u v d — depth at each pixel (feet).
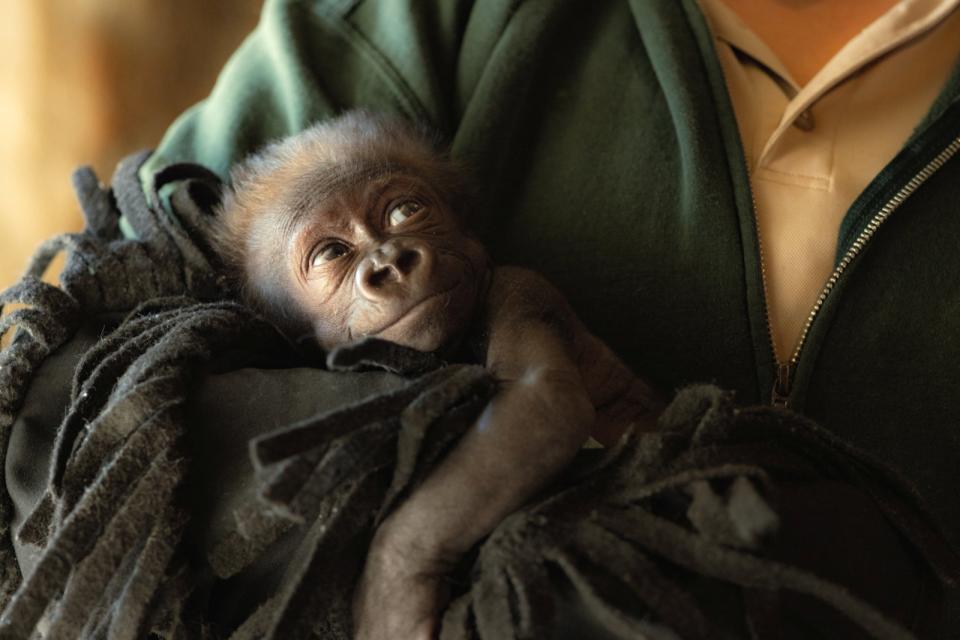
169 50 8.78
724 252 3.81
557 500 2.62
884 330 3.66
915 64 4.00
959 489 3.60
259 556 2.83
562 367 2.87
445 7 4.36
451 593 2.67
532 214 4.10
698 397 2.77
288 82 4.22
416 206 3.32
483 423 2.75
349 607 2.74
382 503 2.73
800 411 3.65
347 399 2.94
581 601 2.53
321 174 3.38
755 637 2.49
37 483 2.99
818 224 3.84
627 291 3.91
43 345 3.15
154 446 2.75
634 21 4.21
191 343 2.97
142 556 2.70
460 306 3.13
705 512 2.50
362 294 3.07
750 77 4.09
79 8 8.55
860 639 2.70
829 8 4.19
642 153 4.00
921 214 3.70
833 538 2.74
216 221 3.68
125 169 4.01
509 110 4.12
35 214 8.63
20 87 8.55
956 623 3.56
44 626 2.86
